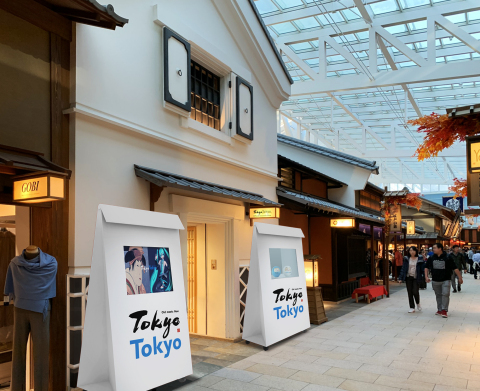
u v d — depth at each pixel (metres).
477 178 5.75
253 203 8.59
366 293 13.24
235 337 8.10
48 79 5.05
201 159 7.77
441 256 10.86
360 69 15.48
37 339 4.55
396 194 15.21
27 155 4.70
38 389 4.54
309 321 8.83
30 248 4.59
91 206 5.38
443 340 8.00
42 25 4.94
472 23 15.23
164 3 6.96
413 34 15.96
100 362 4.54
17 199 4.54
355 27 15.33
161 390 5.19
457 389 5.30
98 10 4.60
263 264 7.61
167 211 6.82
